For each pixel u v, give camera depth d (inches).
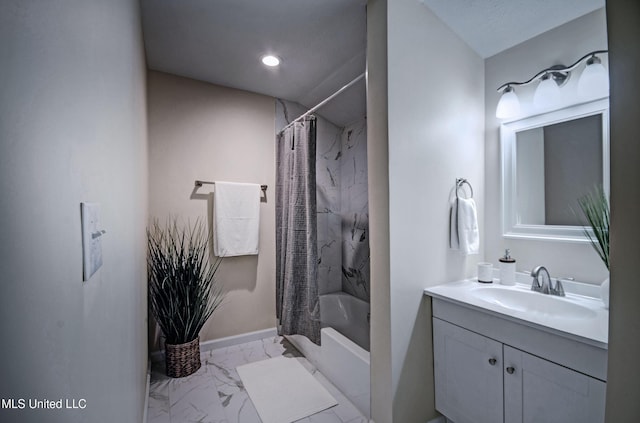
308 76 94.6
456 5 63.4
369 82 63.2
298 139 92.4
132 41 47.6
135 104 52.3
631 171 32.1
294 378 81.7
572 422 42.3
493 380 52.2
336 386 77.2
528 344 47.4
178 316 81.7
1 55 10.7
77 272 18.2
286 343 103.3
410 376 60.8
